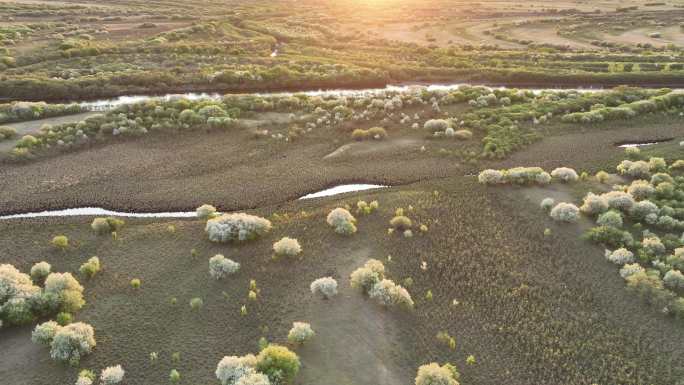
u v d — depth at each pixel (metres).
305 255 54.31
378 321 45.88
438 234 58.00
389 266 52.81
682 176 69.94
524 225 59.75
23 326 44.75
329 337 44.12
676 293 49.69
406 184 70.81
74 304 46.53
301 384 39.84
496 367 42.22
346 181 70.94
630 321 46.84
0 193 63.94
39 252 54.19
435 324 46.03
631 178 70.81
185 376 41.00
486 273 52.16
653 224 59.41
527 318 46.78
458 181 70.00
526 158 77.12
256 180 69.94
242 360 40.25
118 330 45.12
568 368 42.25
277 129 84.25
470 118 89.12
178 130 81.38
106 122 81.19
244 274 51.69
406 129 85.69
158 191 66.44
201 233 57.88
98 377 40.69
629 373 42.03
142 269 52.34
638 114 91.19
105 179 68.31
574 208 60.06
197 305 47.56
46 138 75.75
